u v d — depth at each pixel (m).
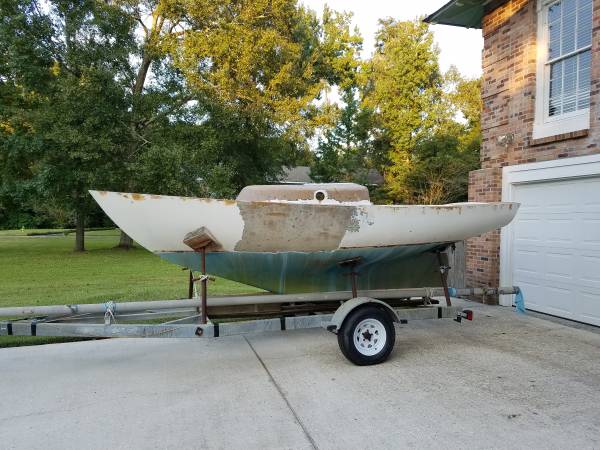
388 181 24.69
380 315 4.68
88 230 37.84
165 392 4.07
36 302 7.61
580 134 6.11
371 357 4.64
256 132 18.58
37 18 16.02
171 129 17.11
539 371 4.44
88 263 14.59
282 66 18.27
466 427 3.28
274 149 20.00
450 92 27.72
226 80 16.39
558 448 2.97
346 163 24.48
